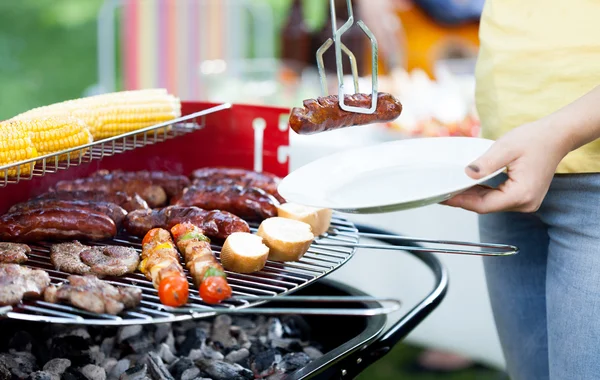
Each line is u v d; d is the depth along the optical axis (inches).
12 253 60.9
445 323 116.9
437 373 131.4
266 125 87.6
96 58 365.4
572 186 65.3
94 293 51.9
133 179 79.4
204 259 57.4
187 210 69.3
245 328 82.1
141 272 61.9
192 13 179.0
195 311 51.1
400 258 118.6
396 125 124.7
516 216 77.1
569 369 66.4
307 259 67.9
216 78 153.3
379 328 63.7
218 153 89.8
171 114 85.0
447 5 156.3
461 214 107.3
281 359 73.9
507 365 84.1
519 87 68.4
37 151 70.1
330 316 79.4
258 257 60.5
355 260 121.7
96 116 78.5
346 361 58.7
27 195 76.1
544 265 78.2
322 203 54.9
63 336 73.2
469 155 64.1
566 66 65.1
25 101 355.6
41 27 354.3
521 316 79.7
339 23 150.4
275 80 150.9
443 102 130.0
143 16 176.1
